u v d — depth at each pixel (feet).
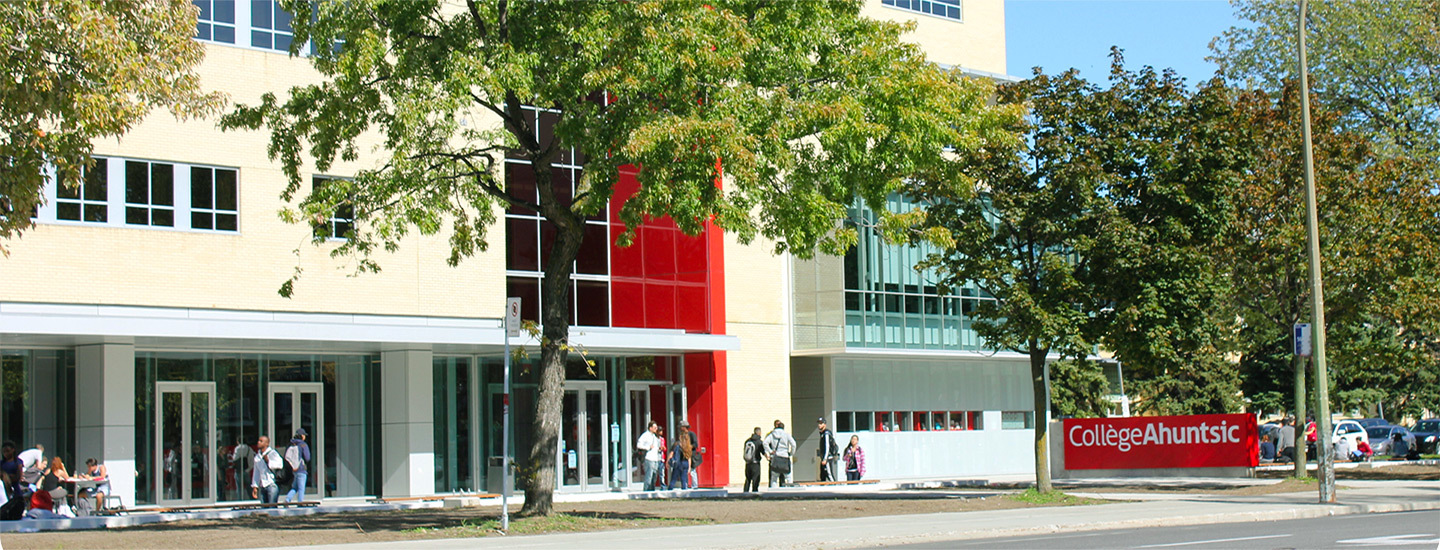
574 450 104.32
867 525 61.36
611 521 62.75
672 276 108.17
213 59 87.20
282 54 90.27
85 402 86.43
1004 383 141.69
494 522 60.80
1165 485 99.76
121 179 84.23
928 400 132.98
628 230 57.82
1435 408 203.92
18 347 85.87
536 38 59.57
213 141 87.51
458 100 55.98
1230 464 107.45
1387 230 94.53
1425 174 103.76
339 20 59.57
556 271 64.18
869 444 126.52
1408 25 120.88
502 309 97.91
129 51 51.60
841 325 117.60
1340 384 194.18
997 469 138.82
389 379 97.81
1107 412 155.22
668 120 53.72
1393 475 103.60
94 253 82.69
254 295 88.17
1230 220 86.69
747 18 60.64
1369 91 125.18
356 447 97.40
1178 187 79.56
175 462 89.25
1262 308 101.76
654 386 110.32
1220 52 136.46
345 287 91.45
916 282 125.08
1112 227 78.54
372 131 92.84
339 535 57.41
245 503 90.43
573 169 101.96
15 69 51.19
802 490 103.30
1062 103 83.25
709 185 55.21
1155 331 79.15
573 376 105.19
